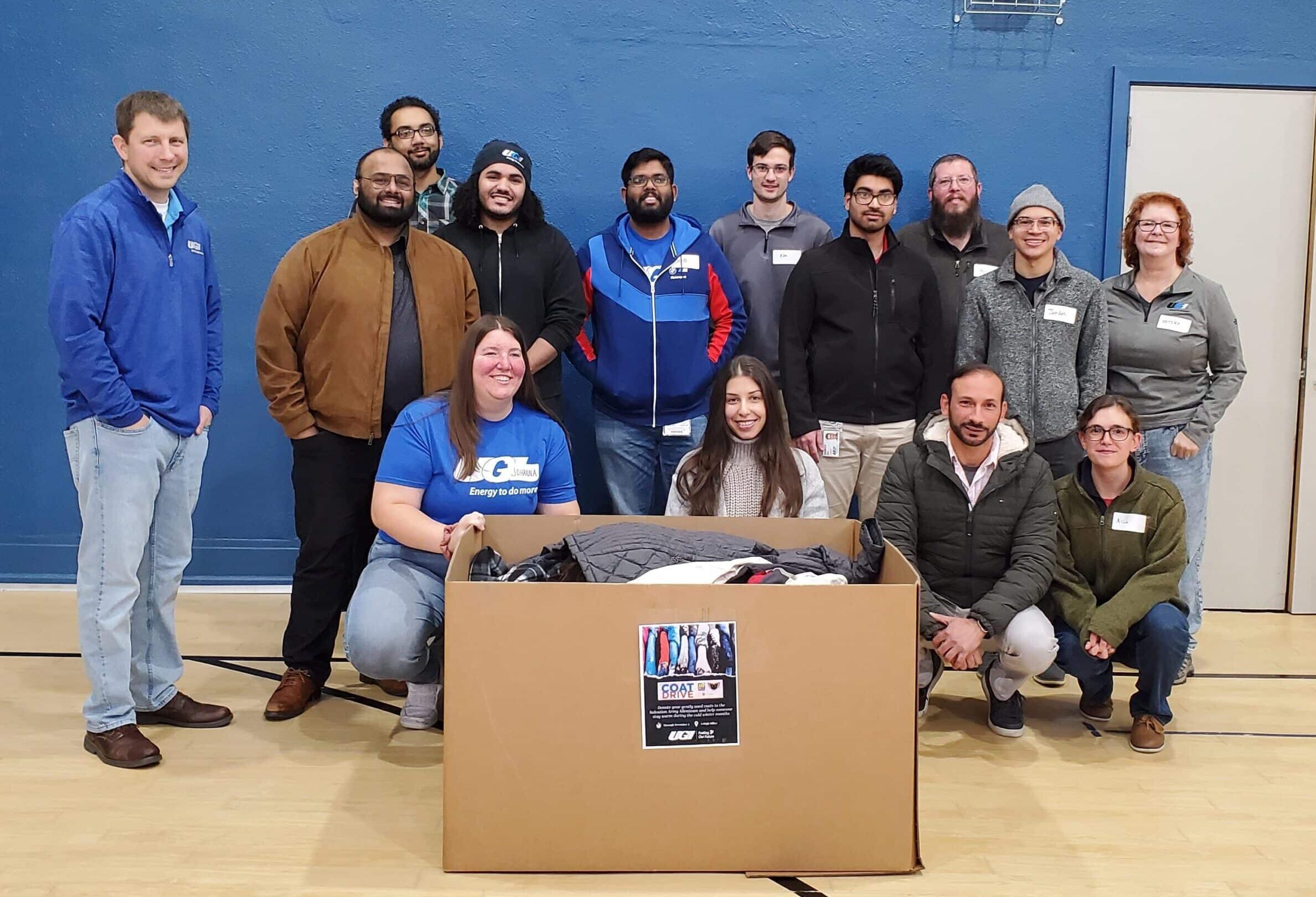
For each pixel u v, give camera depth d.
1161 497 2.96
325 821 2.39
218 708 2.96
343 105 4.09
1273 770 2.78
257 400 4.19
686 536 2.45
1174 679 2.89
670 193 3.66
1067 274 3.45
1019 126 4.16
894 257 3.62
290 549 4.25
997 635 2.89
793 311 3.61
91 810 2.42
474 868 2.16
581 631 2.09
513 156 3.49
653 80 4.12
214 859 2.21
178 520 2.83
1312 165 4.16
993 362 3.50
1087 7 4.11
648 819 2.13
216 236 4.11
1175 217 3.52
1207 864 2.29
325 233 3.08
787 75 4.13
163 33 4.02
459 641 2.10
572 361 3.80
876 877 2.17
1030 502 2.96
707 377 3.73
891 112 4.16
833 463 3.63
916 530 3.05
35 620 3.81
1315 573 4.24
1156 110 4.15
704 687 2.11
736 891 2.10
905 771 2.14
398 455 2.70
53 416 4.16
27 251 4.09
